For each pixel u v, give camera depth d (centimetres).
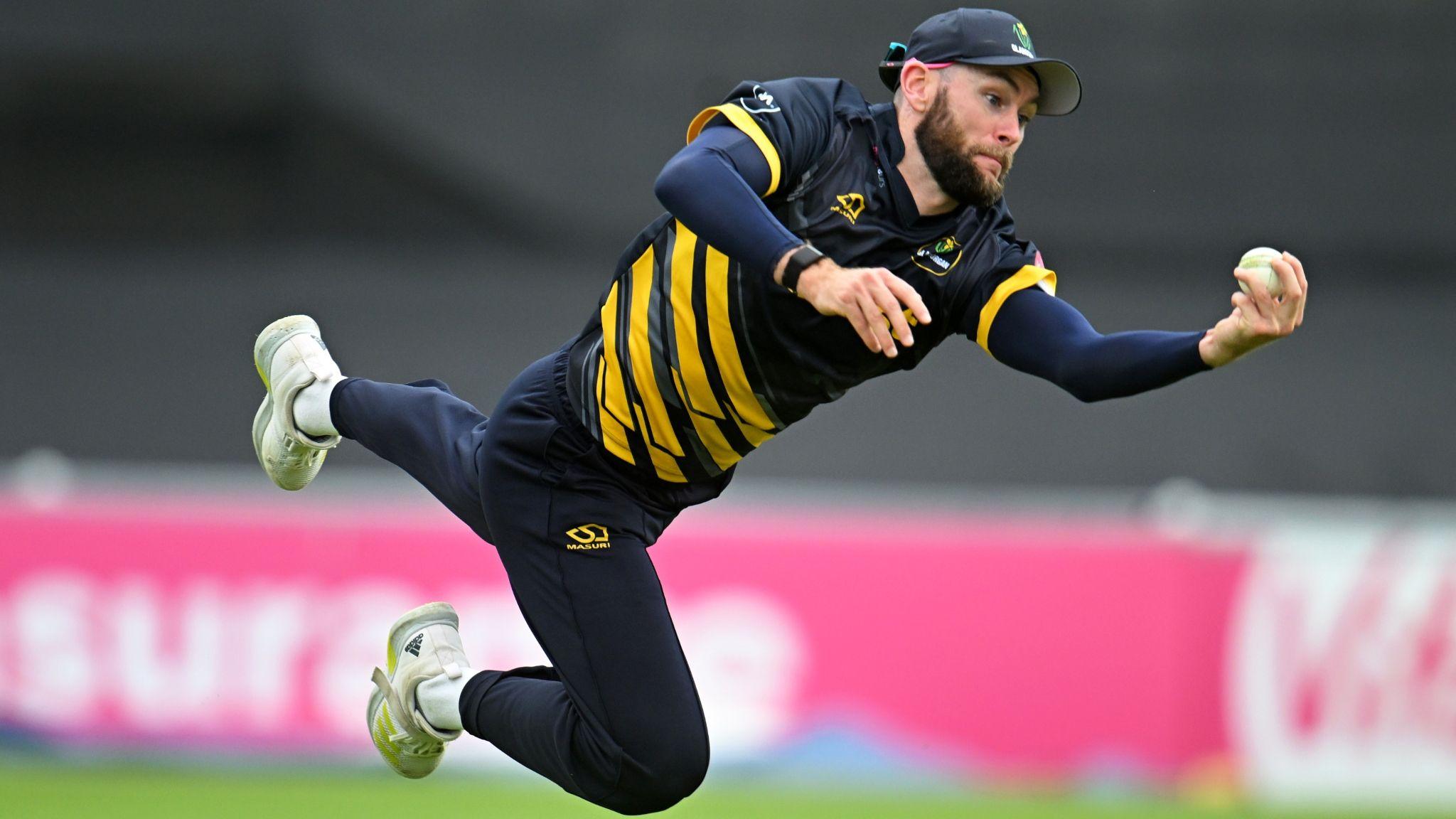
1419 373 4619
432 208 5062
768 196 1111
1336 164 4862
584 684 1214
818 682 2953
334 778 2852
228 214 5047
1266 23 4850
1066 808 2797
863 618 2972
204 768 2873
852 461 4391
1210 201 4884
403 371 4662
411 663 1347
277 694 2897
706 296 1126
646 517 1237
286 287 4825
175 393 4597
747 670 2947
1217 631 2995
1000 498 4375
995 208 1186
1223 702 2983
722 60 4884
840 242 1120
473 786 2855
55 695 2881
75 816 2403
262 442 1411
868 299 964
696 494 1253
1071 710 2969
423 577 2922
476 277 4891
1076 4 4853
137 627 2898
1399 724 2967
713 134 1078
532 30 4922
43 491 3203
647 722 1207
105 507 2917
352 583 2917
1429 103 4841
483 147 4953
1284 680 2988
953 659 2970
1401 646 2978
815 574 2973
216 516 2922
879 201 1123
